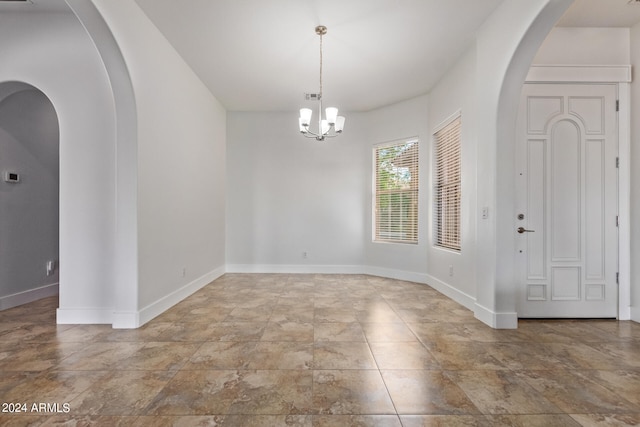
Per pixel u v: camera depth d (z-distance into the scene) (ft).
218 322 9.70
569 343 8.18
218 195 16.85
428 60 12.32
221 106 17.28
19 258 11.92
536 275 10.19
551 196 10.18
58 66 9.71
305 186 18.42
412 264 16.05
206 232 15.01
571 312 10.19
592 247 10.17
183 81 12.29
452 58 12.17
